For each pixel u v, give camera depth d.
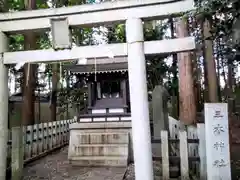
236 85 19.31
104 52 4.69
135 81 4.52
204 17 3.52
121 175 6.16
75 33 13.23
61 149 10.22
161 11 4.50
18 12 4.90
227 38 3.34
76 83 15.37
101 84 9.22
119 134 7.89
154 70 13.64
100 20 4.70
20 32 5.04
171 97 13.51
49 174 6.39
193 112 7.86
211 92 7.80
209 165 4.67
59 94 15.13
